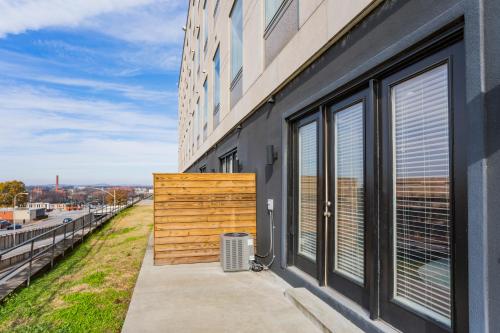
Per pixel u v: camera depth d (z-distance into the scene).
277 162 5.61
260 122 6.56
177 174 6.48
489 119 2.05
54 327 3.83
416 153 2.84
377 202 3.21
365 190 3.41
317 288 4.12
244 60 7.57
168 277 5.45
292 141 5.29
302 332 3.40
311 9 4.29
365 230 3.40
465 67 2.24
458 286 2.35
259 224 6.49
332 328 3.25
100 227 14.40
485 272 2.02
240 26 8.12
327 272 4.17
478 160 2.09
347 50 3.62
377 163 3.23
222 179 6.63
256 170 6.75
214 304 4.20
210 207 6.56
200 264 6.36
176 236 6.40
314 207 4.61
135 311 3.98
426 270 2.71
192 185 6.52
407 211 2.92
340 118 4.02
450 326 2.43
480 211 2.06
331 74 3.94
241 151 7.98
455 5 2.29
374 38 3.18
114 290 5.20
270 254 5.86
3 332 3.68
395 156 3.08
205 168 14.84
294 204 5.19
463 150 2.34
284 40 5.29
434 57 2.62
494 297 1.97
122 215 20.64
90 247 9.69
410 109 2.92
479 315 2.04
